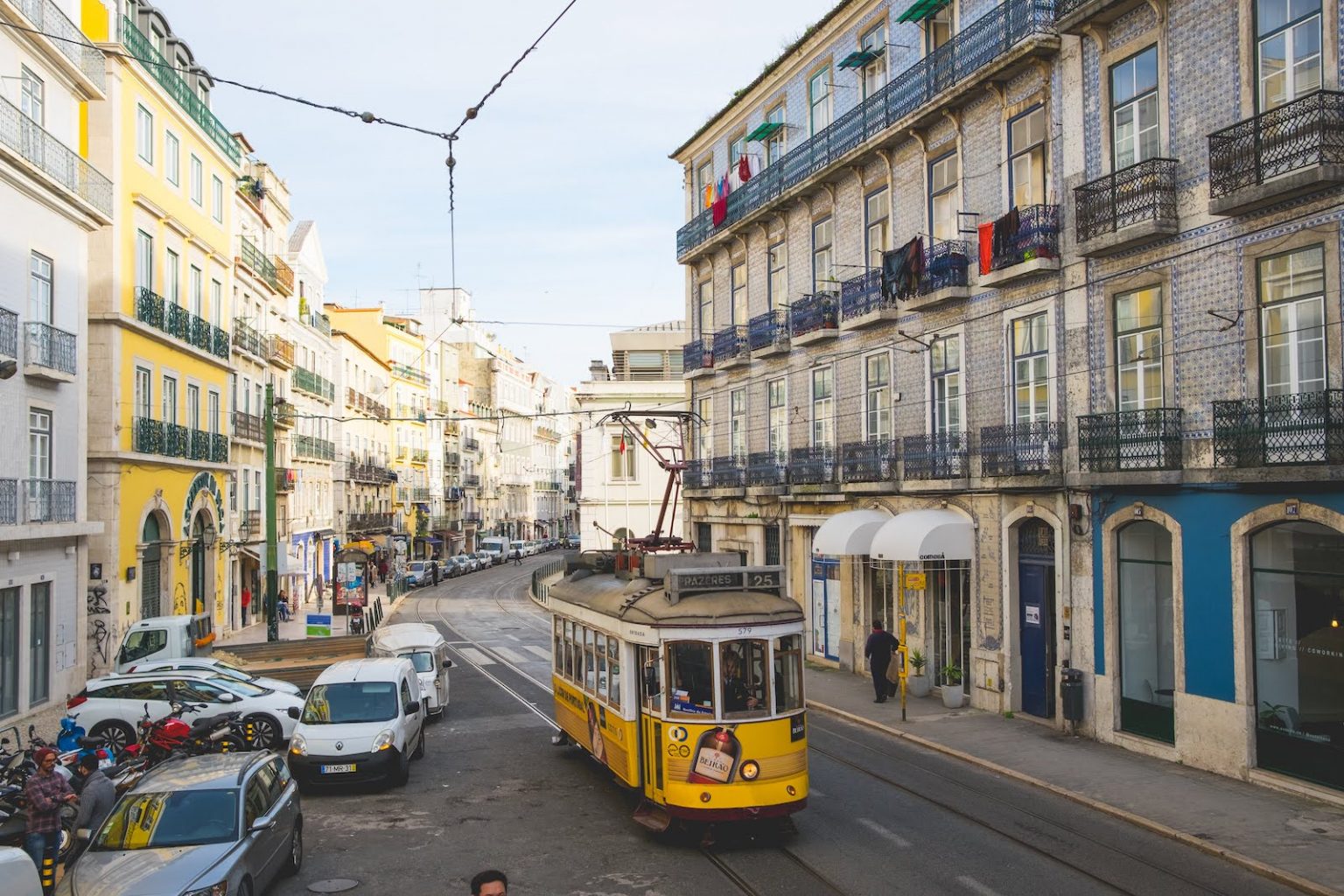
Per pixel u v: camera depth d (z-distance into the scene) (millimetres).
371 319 67188
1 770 13570
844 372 24984
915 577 19391
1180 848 11430
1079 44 17391
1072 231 17484
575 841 12211
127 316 27422
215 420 35531
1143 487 15781
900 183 22891
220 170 36125
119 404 27172
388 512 66750
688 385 34281
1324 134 12836
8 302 19703
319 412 53188
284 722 17906
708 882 10648
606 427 49938
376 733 14711
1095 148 17062
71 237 22359
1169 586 15664
